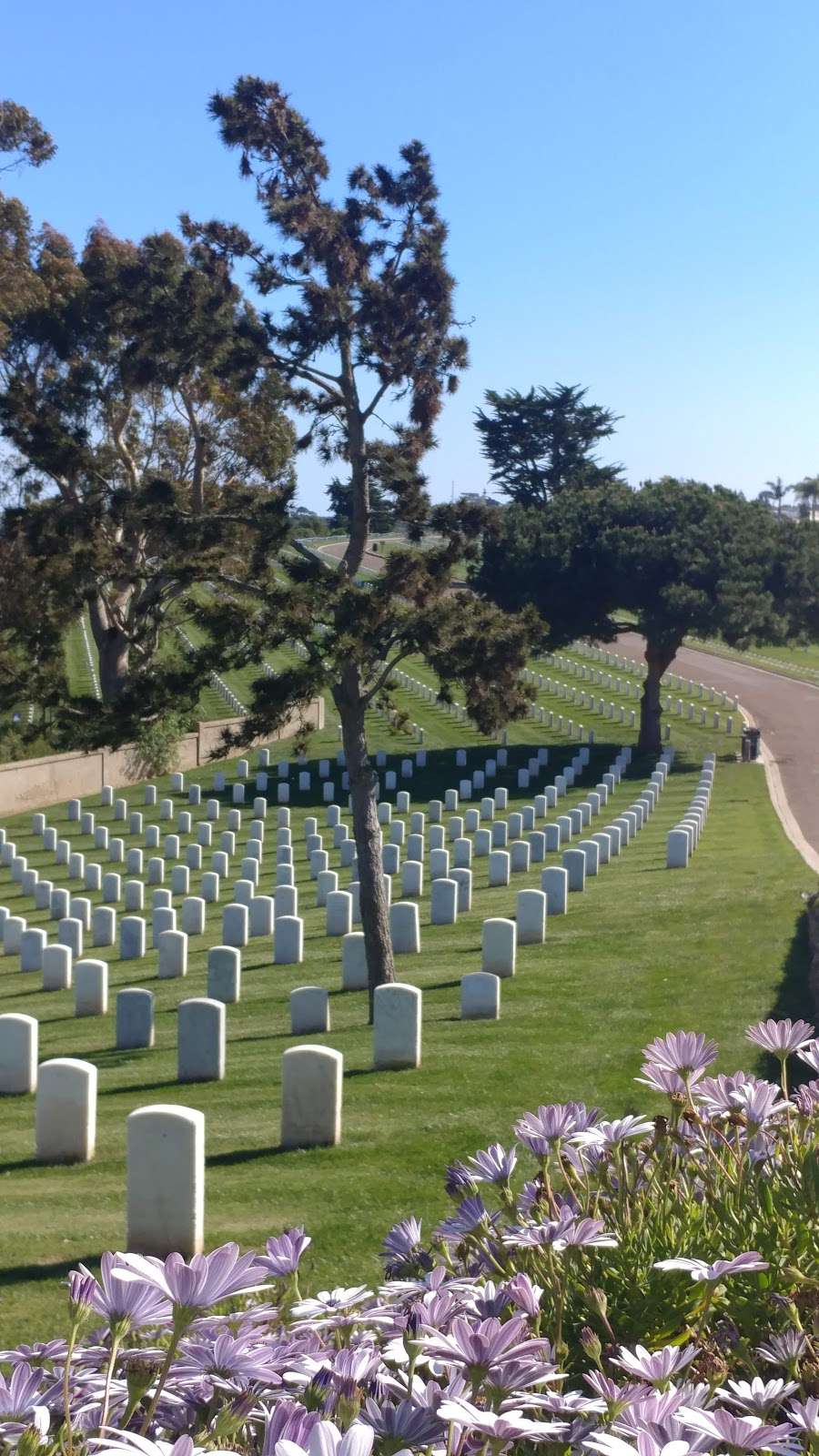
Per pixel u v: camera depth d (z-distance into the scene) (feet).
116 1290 8.66
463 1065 45.68
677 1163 14.44
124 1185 36.86
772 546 163.22
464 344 63.87
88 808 145.89
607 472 349.41
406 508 65.31
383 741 181.27
